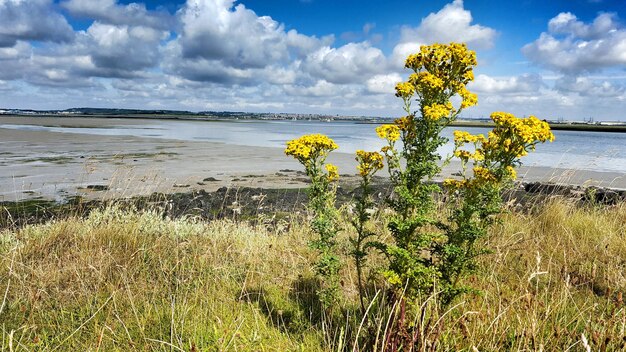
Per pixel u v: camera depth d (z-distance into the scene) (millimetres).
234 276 5480
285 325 4352
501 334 3520
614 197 12234
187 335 3930
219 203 12805
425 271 3494
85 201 12234
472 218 3975
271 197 13812
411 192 3523
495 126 3873
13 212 11086
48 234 6812
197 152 28641
